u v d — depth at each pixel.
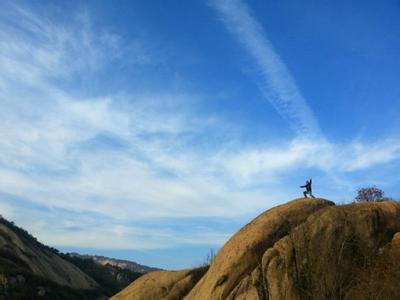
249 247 23.58
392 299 21.08
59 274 142.12
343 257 23.08
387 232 24.59
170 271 27.72
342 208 25.00
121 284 176.12
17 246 136.88
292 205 25.73
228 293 22.47
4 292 100.12
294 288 21.92
